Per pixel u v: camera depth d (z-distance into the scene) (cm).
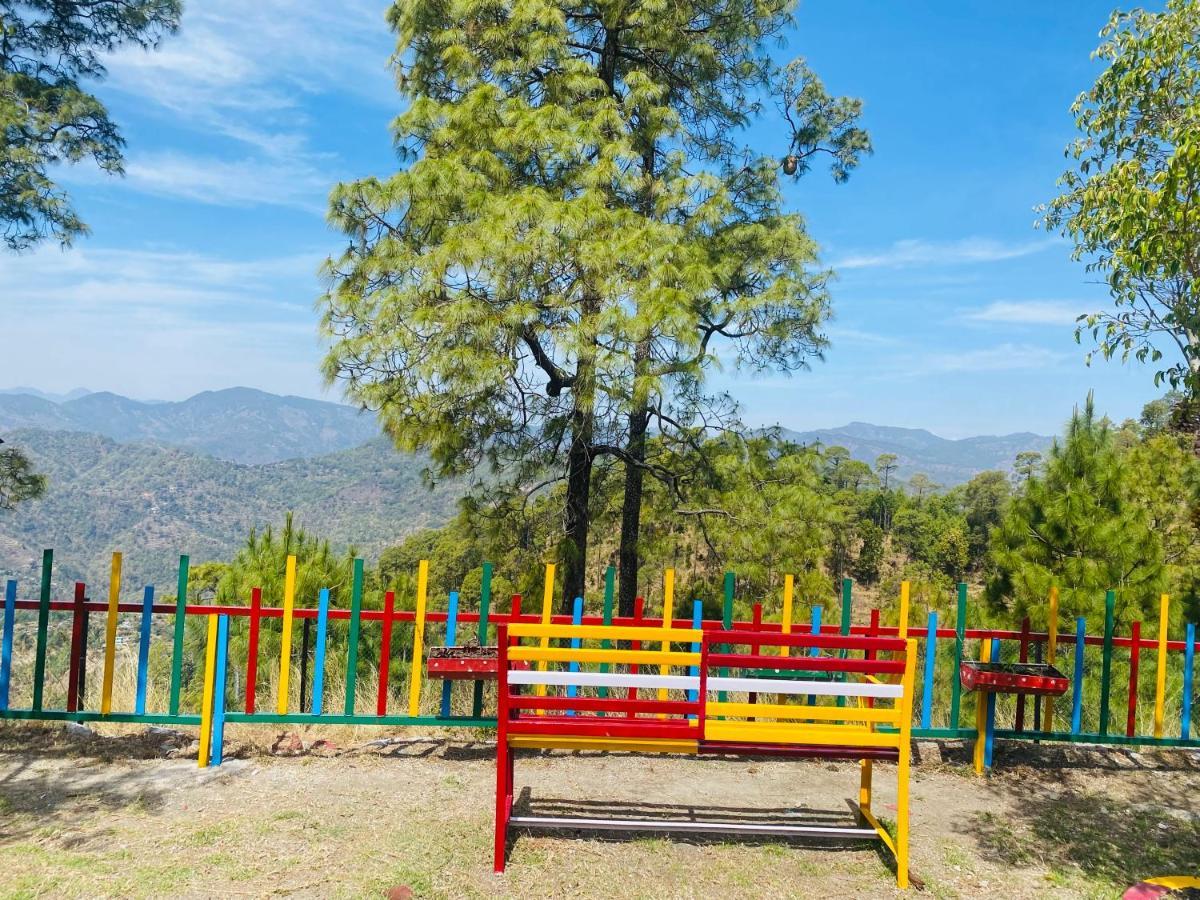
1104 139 633
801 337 1250
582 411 1069
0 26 1120
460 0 1179
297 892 353
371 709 645
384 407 1001
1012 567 821
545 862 395
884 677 583
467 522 1264
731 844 423
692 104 1388
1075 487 819
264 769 509
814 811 470
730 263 1180
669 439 1309
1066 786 527
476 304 966
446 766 527
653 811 461
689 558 1330
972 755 573
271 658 827
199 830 414
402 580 1020
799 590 1164
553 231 950
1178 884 391
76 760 511
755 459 1262
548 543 1262
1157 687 566
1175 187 456
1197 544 1017
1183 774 552
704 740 415
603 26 1276
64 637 980
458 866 386
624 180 1080
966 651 766
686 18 1277
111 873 364
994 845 435
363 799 466
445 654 531
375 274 1048
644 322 923
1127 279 541
